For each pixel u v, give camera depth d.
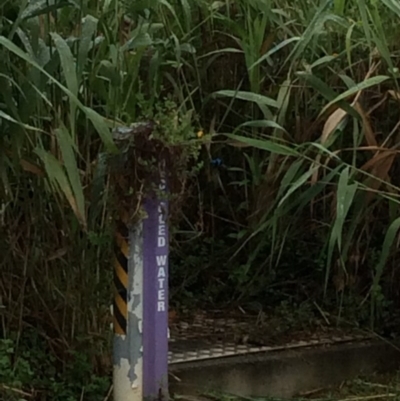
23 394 2.15
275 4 2.94
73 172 1.88
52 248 2.21
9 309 2.22
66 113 2.12
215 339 2.79
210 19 2.93
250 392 2.53
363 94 2.77
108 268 2.26
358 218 2.59
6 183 2.03
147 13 2.38
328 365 2.70
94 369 2.28
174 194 2.09
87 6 2.15
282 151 2.39
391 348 2.87
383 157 2.47
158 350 2.08
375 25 2.45
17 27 1.90
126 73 2.24
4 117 1.84
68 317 2.24
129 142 2.01
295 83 2.79
